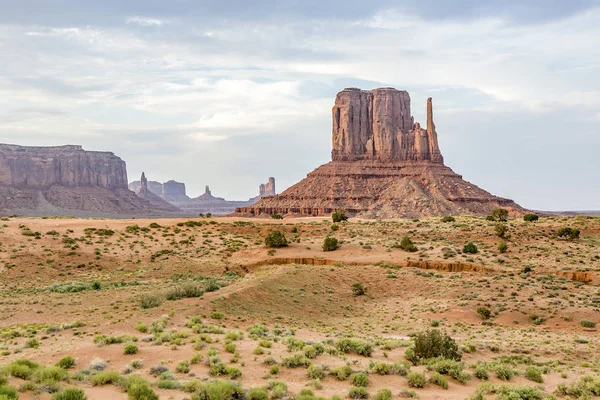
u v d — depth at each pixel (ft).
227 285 179.63
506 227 307.99
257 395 63.16
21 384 56.90
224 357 85.92
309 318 152.87
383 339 124.06
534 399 74.54
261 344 96.27
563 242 279.69
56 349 85.35
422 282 201.05
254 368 80.84
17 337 98.27
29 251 238.68
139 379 63.93
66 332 101.50
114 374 65.82
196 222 343.46
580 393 81.25
